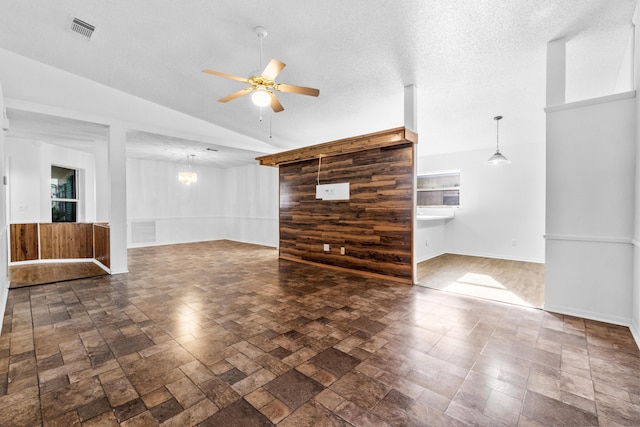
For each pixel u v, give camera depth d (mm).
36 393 1688
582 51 2982
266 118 5297
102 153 5949
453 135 5789
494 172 6387
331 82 3748
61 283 4113
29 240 5527
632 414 1513
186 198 8891
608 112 2648
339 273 4750
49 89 3949
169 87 4207
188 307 3135
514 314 2928
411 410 1559
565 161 2852
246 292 3695
